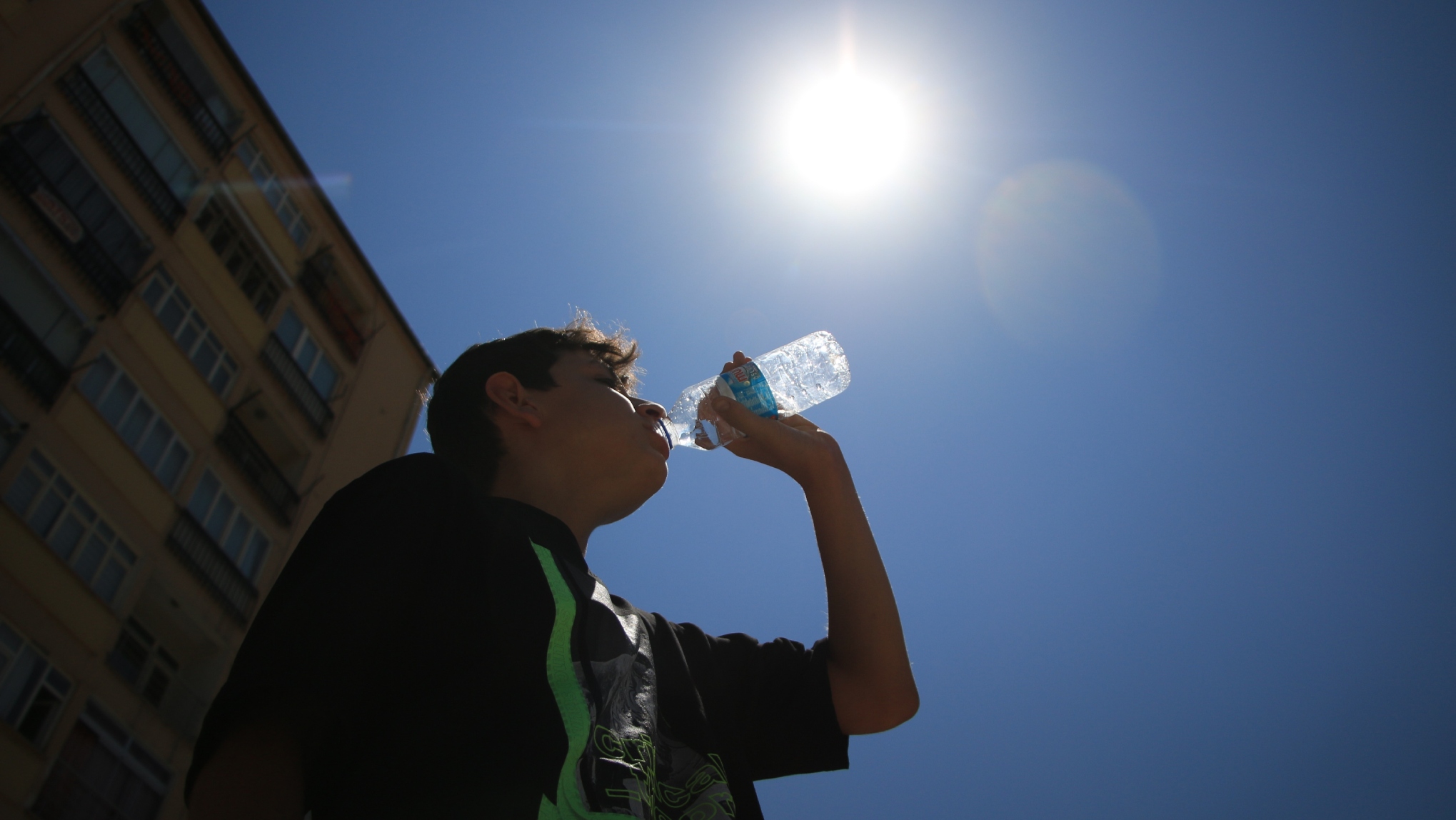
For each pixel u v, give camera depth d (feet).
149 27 46.57
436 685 4.06
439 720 3.92
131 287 41.55
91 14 43.39
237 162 51.11
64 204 39.42
